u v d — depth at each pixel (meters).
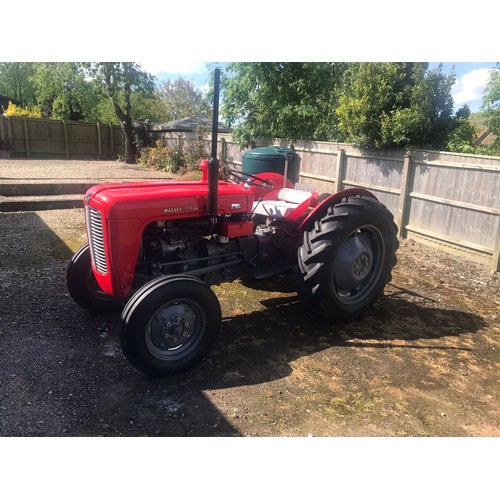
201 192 3.16
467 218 5.79
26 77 34.59
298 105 11.03
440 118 7.21
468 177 5.73
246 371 2.89
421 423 2.44
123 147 20.50
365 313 3.90
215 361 3.00
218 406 2.51
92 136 19.70
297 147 9.01
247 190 3.57
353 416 2.47
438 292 4.54
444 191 6.09
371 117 7.03
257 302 4.02
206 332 2.88
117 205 2.76
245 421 2.39
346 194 3.70
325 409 2.52
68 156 19.25
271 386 2.72
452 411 2.56
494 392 2.77
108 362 2.92
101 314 3.58
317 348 3.23
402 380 2.86
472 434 2.37
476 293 4.55
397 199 6.86
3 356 2.91
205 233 3.39
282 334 3.43
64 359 2.92
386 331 3.57
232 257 3.54
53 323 3.41
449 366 3.06
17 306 3.66
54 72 21.05
